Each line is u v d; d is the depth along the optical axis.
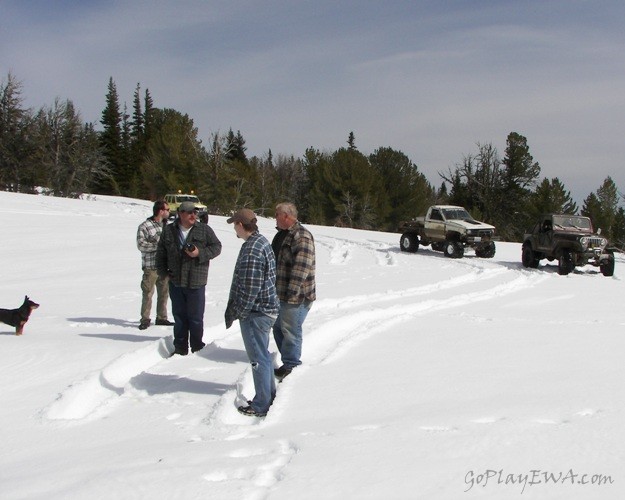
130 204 47.88
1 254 19.28
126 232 25.70
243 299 5.20
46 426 5.03
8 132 60.81
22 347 7.72
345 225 56.34
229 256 20.20
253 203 60.19
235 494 3.46
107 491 3.56
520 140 57.34
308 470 3.75
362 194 56.12
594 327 9.20
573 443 4.13
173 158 61.16
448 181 58.94
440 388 5.76
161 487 3.58
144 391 5.93
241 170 60.41
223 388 6.06
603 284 15.84
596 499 3.31
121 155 80.06
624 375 6.20
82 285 14.23
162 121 77.19
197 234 7.43
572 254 18.00
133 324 9.64
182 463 3.97
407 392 5.64
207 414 5.20
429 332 8.74
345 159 57.38
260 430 4.74
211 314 10.31
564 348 7.59
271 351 7.47
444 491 3.42
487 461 3.83
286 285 6.41
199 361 7.15
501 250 27.00
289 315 6.44
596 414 4.79
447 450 4.04
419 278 16.06
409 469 3.73
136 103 91.94
